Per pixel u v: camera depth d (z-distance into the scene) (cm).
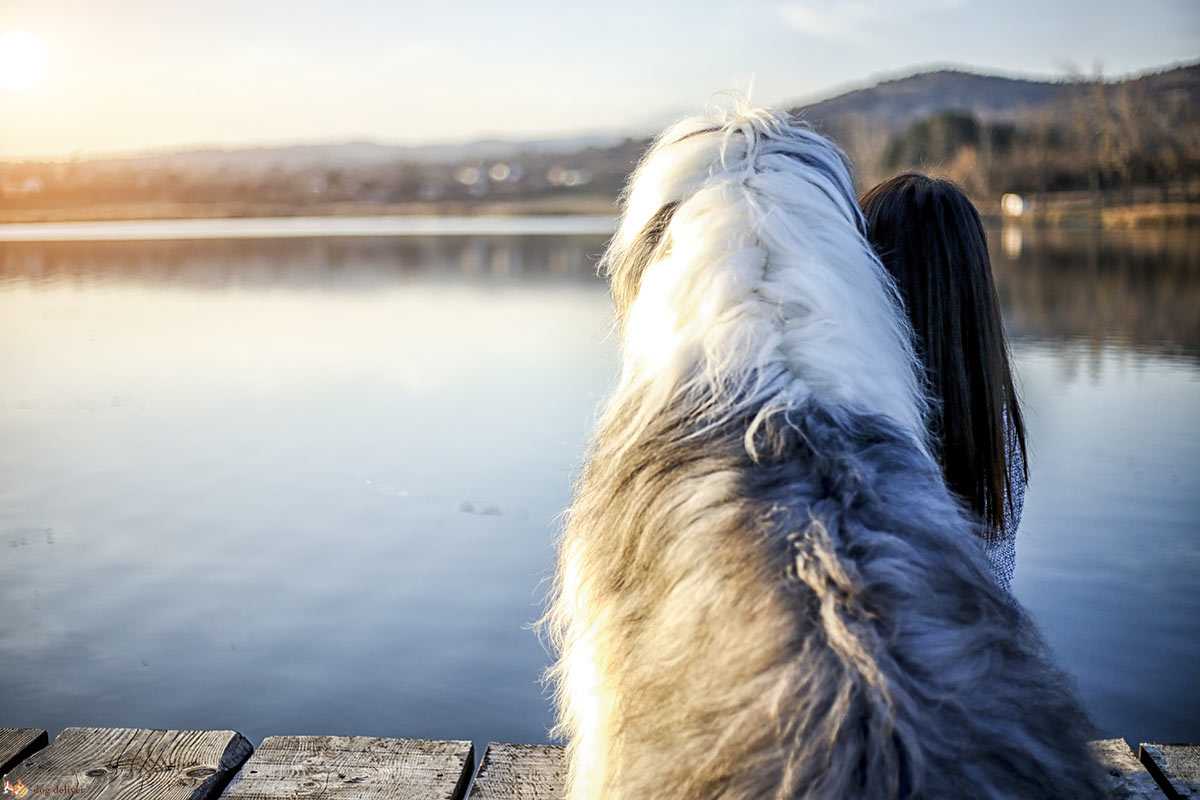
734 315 141
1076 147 6166
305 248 7388
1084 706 124
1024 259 4053
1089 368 1812
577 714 162
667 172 166
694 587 121
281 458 1534
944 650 109
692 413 140
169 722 762
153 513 1286
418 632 899
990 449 193
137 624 941
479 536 1154
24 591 1027
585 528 155
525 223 12631
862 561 114
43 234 10188
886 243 189
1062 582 846
